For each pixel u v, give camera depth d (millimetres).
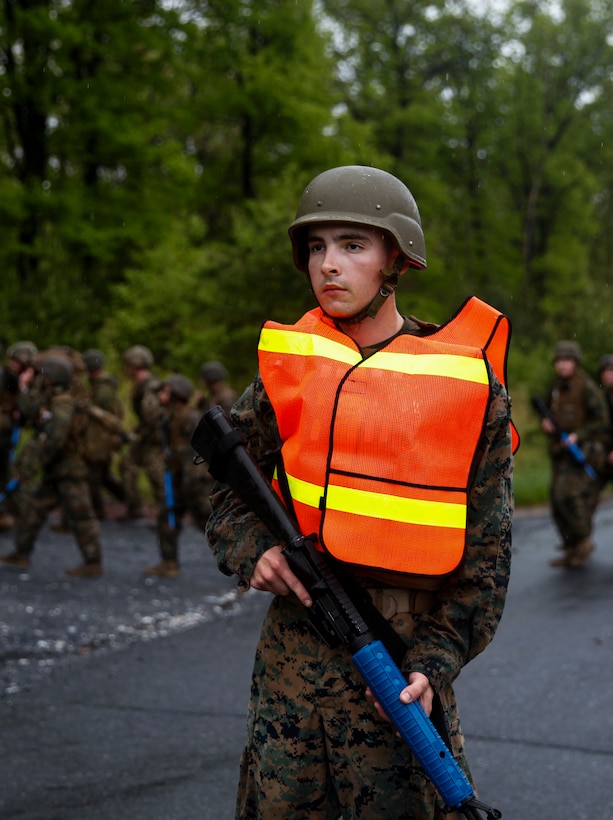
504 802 4102
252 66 25875
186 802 4051
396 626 2199
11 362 11141
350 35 33875
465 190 36312
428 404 2154
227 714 5172
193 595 8148
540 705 5348
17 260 21125
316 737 2250
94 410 9188
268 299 20812
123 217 22578
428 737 2100
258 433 2344
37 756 4551
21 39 21484
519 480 15750
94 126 21734
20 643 6500
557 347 9695
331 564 2184
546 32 36312
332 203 2260
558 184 36938
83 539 8672
